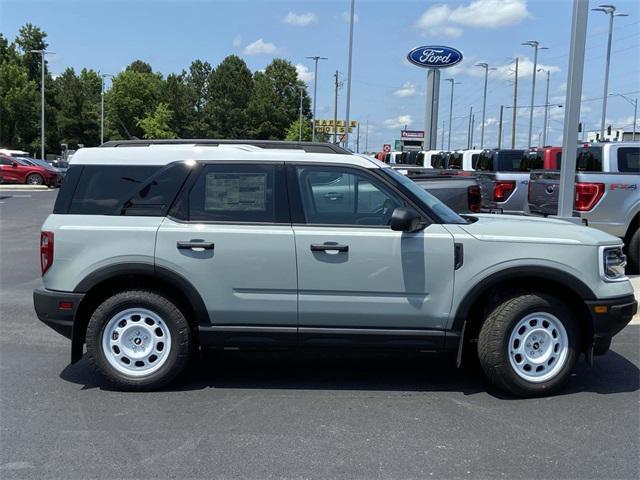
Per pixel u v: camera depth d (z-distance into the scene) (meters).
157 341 5.00
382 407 4.72
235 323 4.93
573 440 4.12
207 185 4.96
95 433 4.20
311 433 4.23
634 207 9.41
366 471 3.68
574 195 9.59
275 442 4.08
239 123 103.75
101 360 4.96
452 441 4.10
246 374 5.52
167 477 3.60
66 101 94.50
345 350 5.00
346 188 4.93
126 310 4.95
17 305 8.09
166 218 4.91
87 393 4.98
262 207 4.91
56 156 91.50
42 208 22.20
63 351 6.16
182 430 4.27
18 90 77.81
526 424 4.39
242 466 3.74
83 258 4.88
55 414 4.54
